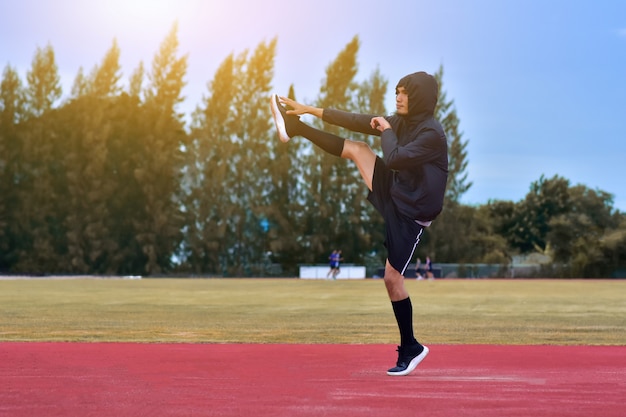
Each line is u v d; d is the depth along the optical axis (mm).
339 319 12906
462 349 7426
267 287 30609
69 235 57094
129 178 58438
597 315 14406
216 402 4238
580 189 67188
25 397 4395
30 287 28984
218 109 58125
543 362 6328
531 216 75438
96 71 58219
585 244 56812
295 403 4215
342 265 56750
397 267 5438
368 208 58906
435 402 4266
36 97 58031
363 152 5641
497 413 3949
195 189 57875
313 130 5730
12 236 58250
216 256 58031
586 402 4281
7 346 7422
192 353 6902
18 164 58094
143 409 4027
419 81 5320
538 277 55250
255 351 7145
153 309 15609
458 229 60438
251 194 58156
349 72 56531
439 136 5285
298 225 58250
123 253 57812
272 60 57812
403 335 5496
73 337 9359
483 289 29562
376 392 4613
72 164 57469
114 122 58938
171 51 58375
